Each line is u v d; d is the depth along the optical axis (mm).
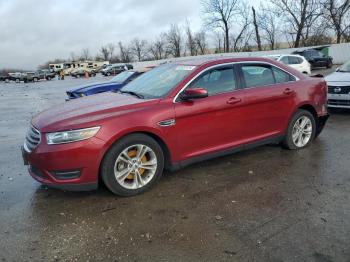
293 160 5430
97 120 4051
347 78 8875
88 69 63625
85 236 3441
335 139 6598
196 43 68125
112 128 4070
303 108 5988
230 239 3299
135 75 11805
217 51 58625
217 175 4906
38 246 3299
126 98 4766
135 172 4305
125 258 3068
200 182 4680
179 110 4512
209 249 3154
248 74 5277
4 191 4648
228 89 5016
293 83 5742
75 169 3979
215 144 4918
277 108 5500
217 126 4859
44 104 17500
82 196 4352
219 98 4840
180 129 4543
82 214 3896
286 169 5059
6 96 24141
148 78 5430
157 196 4297
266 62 5535
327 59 29297
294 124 5809
